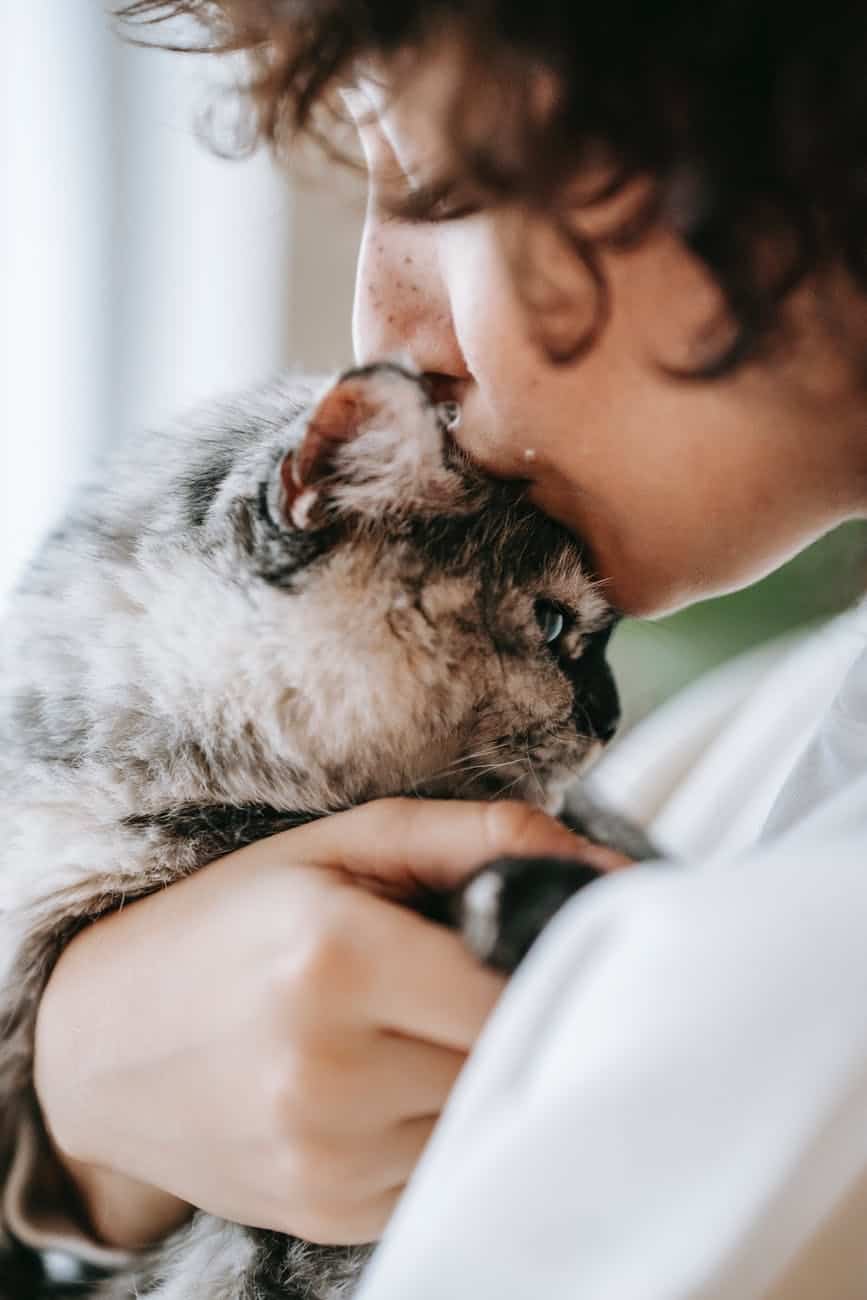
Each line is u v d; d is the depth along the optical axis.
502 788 1.04
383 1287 0.45
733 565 0.87
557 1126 0.43
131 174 2.57
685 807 1.25
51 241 2.52
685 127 0.68
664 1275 0.40
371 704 0.96
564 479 0.85
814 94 0.67
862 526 1.21
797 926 0.43
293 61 0.84
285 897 0.73
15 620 1.08
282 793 0.96
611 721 1.13
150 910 0.86
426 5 0.71
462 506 0.99
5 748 1.02
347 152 1.11
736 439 0.79
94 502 1.12
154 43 1.17
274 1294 0.95
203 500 1.04
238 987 0.71
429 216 0.76
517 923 0.68
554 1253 0.42
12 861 0.97
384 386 0.93
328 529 0.96
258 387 1.25
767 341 0.72
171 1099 0.74
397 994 0.67
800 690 1.26
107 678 0.98
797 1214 0.41
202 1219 0.99
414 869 0.77
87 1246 0.97
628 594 0.91
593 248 0.72
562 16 0.67
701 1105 0.42
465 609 0.99
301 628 0.95
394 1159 0.68
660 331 0.74
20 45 2.38
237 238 2.69
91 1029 0.81
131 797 0.96
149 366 2.68
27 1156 0.96
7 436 2.51
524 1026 0.48
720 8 0.66
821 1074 0.42
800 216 0.69
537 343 0.76
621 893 0.49
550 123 0.69
